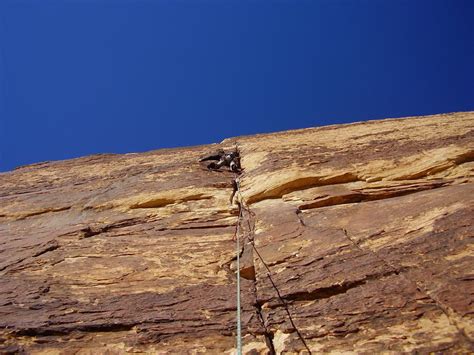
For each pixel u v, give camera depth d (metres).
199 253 7.20
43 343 5.27
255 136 16.61
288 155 11.20
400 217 6.62
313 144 12.25
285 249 6.61
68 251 7.84
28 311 5.86
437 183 8.04
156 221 8.99
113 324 5.44
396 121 14.34
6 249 8.37
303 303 5.31
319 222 7.34
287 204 8.52
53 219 10.17
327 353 4.45
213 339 5.07
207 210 9.10
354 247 6.12
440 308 4.52
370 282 5.28
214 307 5.59
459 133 10.27
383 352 4.25
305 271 5.87
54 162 16.62
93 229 8.95
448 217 6.10
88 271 6.98
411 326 4.45
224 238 7.64
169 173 11.84
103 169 13.94
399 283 5.10
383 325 4.58
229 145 15.37
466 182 7.91
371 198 8.18
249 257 6.76
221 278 6.36
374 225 6.63
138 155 16.00
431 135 10.70
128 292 6.23
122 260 7.27
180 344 5.05
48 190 12.35
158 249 7.52
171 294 6.04
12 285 6.66
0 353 5.10
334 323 4.81
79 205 10.52
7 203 11.64
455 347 4.03
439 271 5.05
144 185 11.02
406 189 8.09
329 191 8.57
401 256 5.56
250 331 5.06
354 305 4.98
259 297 5.59
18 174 15.21
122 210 9.89
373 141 11.36
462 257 5.18
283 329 4.96
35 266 7.34
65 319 5.61
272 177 9.60
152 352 4.99
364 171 9.20
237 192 9.91
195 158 13.45
